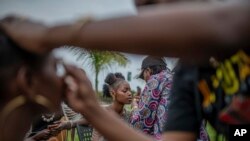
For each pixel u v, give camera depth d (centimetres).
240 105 101
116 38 76
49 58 97
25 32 86
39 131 319
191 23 73
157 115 301
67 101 105
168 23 74
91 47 79
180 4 80
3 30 90
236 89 101
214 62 101
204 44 74
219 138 117
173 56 77
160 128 295
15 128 96
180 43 74
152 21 75
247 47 78
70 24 81
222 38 75
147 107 307
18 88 94
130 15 77
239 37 76
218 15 75
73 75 103
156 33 74
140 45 75
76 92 103
